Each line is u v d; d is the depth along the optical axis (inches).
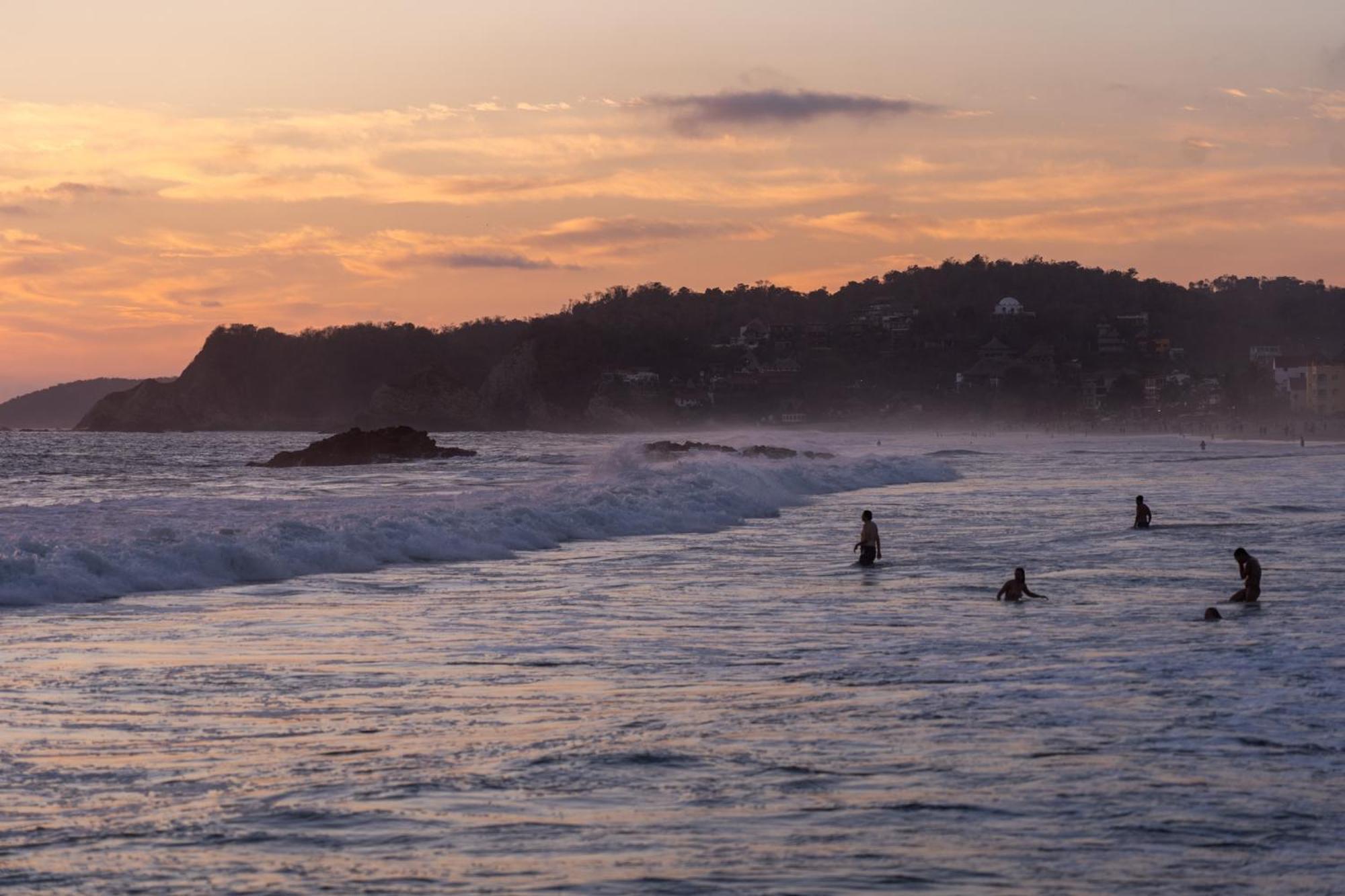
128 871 772.6
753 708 1232.8
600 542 3112.7
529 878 761.6
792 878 761.0
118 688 1320.1
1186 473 7396.7
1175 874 767.7
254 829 853.8
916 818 876.6
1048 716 1194.6
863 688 1339.8
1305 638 1674.5
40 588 1957.4
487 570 2497.5
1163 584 2298.2
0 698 1256.8
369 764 1022.4
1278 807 900.6
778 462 6097.4
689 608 1985.7
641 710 1227.2
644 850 810.8
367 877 762.2
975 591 2222.0
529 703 1259.2
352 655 1537.9
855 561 2733.8
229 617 1829.5
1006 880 757.9
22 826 860.0
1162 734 1117.7
